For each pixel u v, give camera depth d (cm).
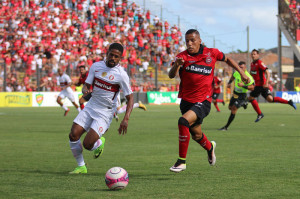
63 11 7506
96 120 1320
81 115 1331
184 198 962
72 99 4300
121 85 1313
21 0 7350
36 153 1820
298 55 9019
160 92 7869
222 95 8825
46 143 2186
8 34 6812
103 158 1666
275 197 972
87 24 7681
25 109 5878
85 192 1033
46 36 6931
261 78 3103
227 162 1529
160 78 8262
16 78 6550
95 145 1359
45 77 6681
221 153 1772
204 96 1298
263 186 1099
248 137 2425
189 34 1259
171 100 8044
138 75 7775
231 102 2867
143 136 2527
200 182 1159
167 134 2639
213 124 3425
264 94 3128
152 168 1417
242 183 1142
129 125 3334
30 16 7188
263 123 3497
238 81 2834
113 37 7806
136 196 984
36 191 1048
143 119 4041
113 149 1945
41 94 6656
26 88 6600
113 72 1298
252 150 1866
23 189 1073
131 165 1486
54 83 6800
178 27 9069
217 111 5528
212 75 1311
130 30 8150
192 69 1282
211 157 1357
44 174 1311
